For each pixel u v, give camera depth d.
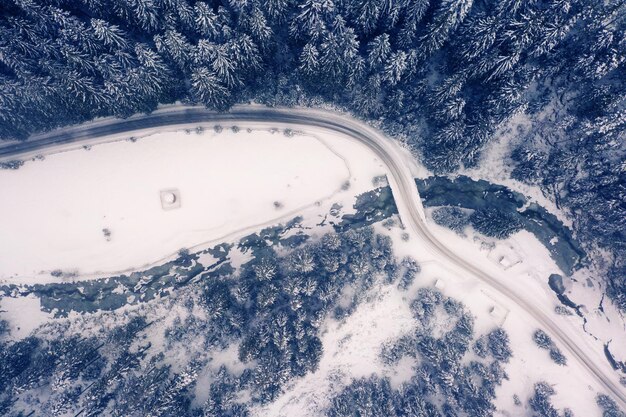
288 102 72.50
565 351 73.88
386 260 72.81
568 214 74.62
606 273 73.25
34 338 73.25
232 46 62.75
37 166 72.81
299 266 69.56
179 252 74.88
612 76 69.06
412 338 72.62
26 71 62.72
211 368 70.19
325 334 70.56
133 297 74.69
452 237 75.00
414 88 70.75
